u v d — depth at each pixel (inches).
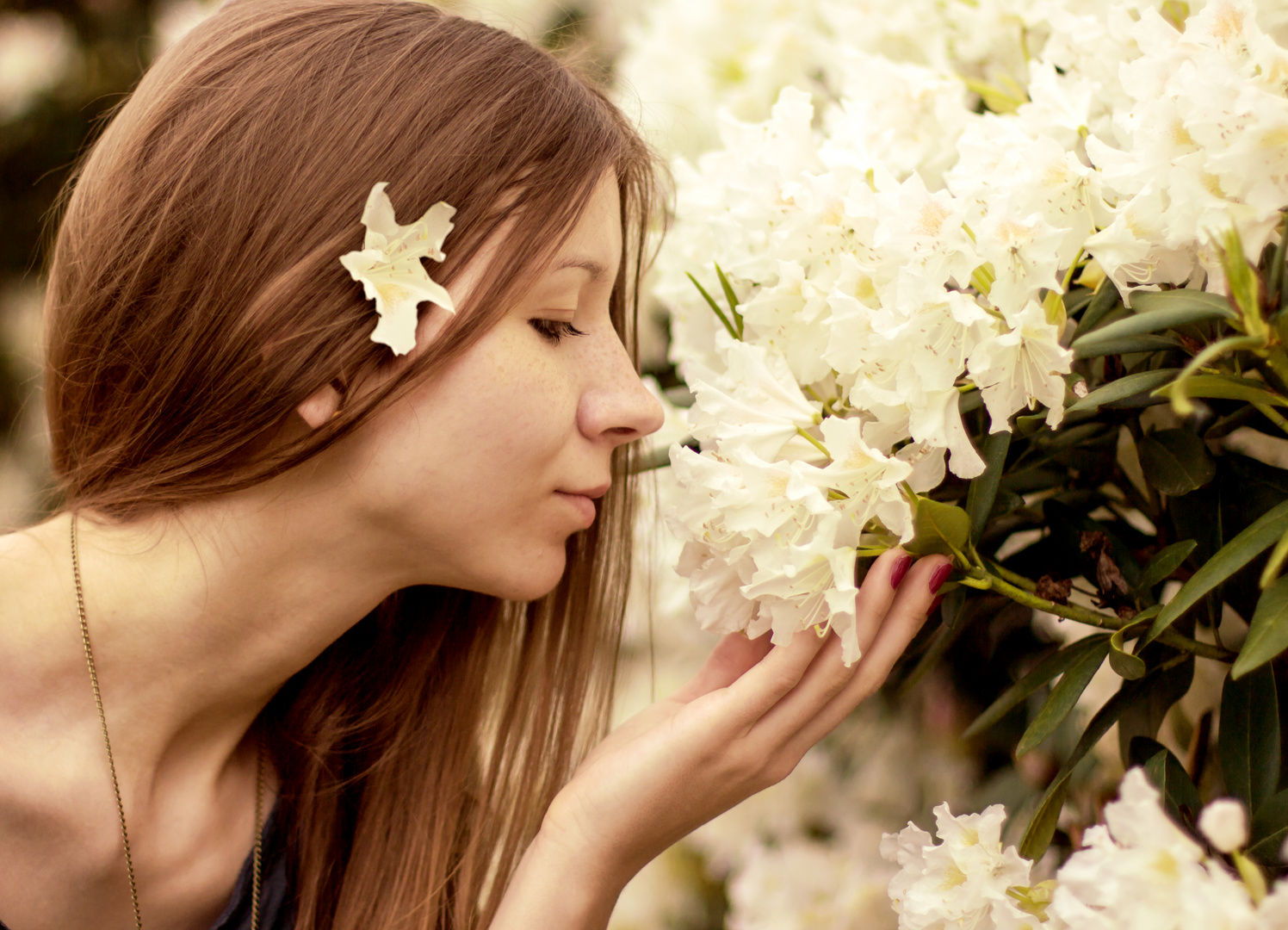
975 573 40.1
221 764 44.8
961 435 39.1
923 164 44.3
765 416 39.9
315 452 40.0
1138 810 35.4
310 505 40.9
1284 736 39.9
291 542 41.4
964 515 39.3
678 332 45.1
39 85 108.5
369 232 39.0
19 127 107.9
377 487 40.4
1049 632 47.0
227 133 40.3
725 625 40.6
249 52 40.7
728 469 39.3
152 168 40.6
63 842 42.4
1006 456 41.5
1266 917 34.8
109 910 43.3
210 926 44.9
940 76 44.6
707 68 50.7
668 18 51.2
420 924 45.8
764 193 41.4
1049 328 38.3
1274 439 44.2
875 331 39.1
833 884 50.0
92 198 41.7
